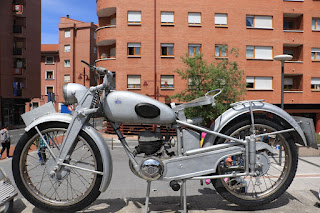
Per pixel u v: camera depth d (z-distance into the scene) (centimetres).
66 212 303
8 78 3173
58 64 4434
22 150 306
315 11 2291
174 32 2136
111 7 2153
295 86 2408
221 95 1666
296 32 2272
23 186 304
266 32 2225
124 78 2130
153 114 301
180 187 330
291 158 329
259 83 2231
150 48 2133
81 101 309
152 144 303
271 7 2227
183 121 318
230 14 2175
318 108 2314
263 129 358
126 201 359
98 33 2264
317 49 2316
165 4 2130
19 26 3250
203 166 305
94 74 325
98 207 332
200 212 310
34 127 308
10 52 3203
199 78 1744
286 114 323
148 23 2130
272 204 342
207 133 321
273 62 2234
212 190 464
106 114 311
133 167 318
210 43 2158
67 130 304
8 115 3188
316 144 326
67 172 304
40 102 4431
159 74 2136
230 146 317
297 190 402
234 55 2169
